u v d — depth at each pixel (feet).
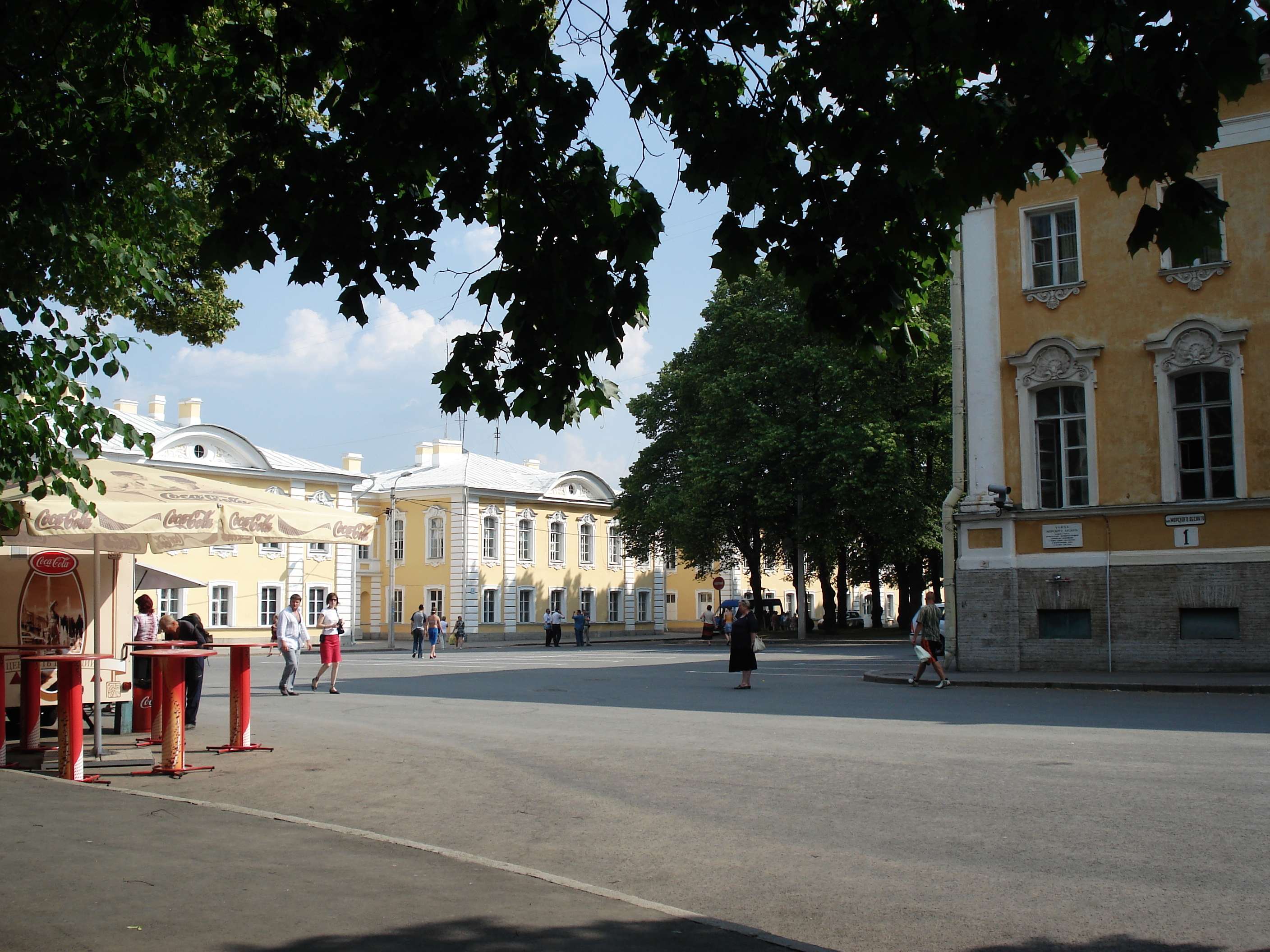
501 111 20.34
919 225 20.42
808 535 153.99
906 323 22.43
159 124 22.75
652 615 252.42
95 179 23.40
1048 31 16.25
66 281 34.63
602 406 21.91
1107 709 51.13
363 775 34.45
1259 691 58.80
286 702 63.72
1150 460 71.00
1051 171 17.48
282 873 19.34
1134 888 19.95
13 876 18.70
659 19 20.48
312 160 20.49
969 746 38.14
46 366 29.45
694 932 16.40
